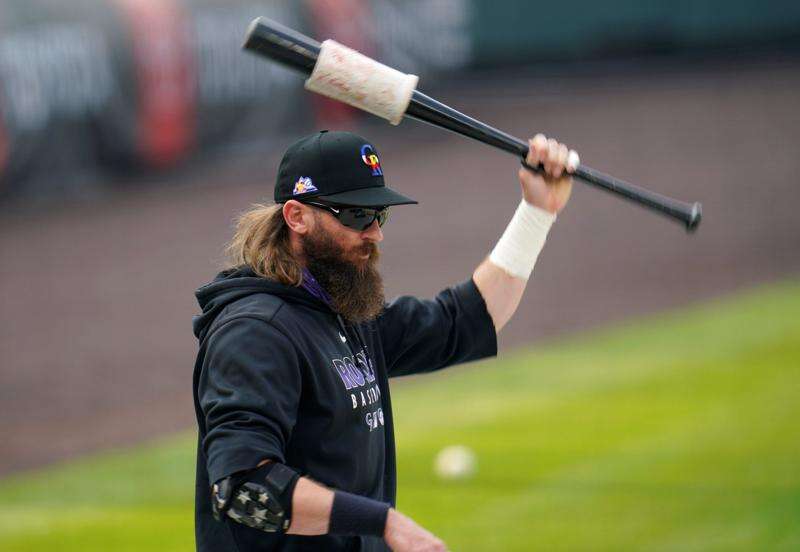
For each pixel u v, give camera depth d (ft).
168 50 212.23
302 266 34.35
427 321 38.93
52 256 168.25
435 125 34.78
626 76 324.39
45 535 73.46
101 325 135.54
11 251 171.42
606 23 339.77
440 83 303.89
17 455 93.30
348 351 34.78
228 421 30.50
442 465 82.07
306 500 29.43
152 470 87.81
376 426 34.91
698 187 207.31
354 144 34.04
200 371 33.45
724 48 339.57
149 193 207.51
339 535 33.17
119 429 100.27
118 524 75.51
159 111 212.43
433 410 100.22
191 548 70.79
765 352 114.21
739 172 217.77
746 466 79.46
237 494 29.48
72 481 85.56
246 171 225.35
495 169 232.12
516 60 331.16
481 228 183.83
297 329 32.86
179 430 99.76
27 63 190.39
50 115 195.52
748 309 136.05
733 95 290.35
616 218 193.88
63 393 111.96
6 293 150.00
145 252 169.48
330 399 32.99
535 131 260.21
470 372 114.32
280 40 32.22
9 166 191.21
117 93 205.05
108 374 117.70
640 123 265.13
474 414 98.02
